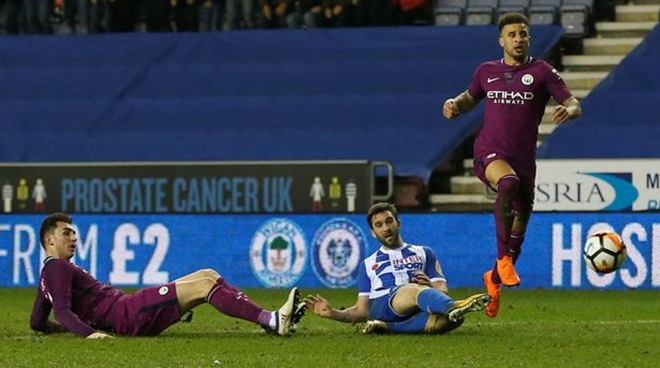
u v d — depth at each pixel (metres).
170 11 62.16
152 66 60.41
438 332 25.38
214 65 59.94
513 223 26.95
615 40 58.84
